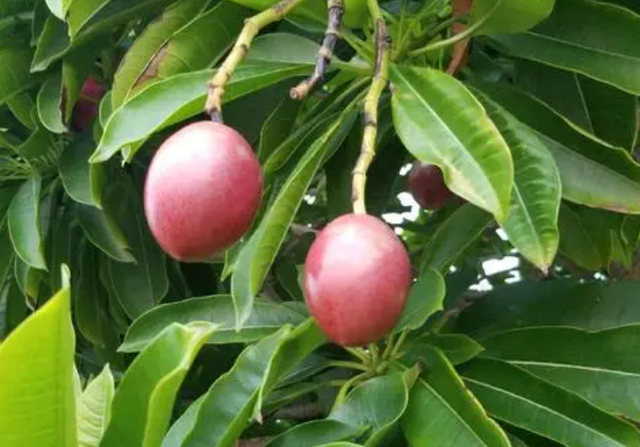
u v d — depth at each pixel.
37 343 0.57
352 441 0.81
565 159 0.85
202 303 0.95
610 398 0.87
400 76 0.77
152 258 1.14
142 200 1.15
